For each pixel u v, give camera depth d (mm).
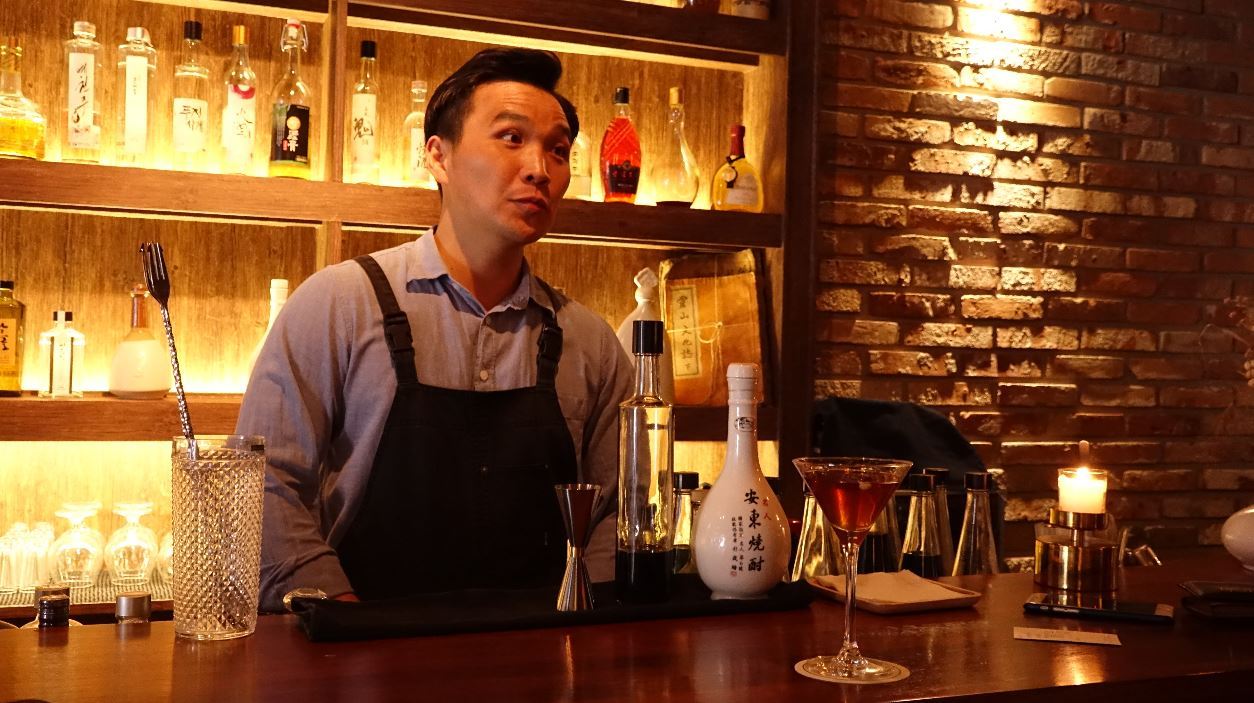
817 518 1652
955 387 3584
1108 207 3777
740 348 3207
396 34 3043
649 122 3320
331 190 2695
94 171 2529
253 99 2740
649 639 1229
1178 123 3869
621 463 1394
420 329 1851
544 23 2902
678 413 3039
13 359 2584
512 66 1854
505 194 1810
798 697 1033
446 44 3090
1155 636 1327
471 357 1877
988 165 3619
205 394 2828
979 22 3609
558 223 2918
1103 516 1590
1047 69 3697
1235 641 1312
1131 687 1140
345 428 1812
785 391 3162
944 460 3117
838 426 3146
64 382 2607
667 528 1387
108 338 2832
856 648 1143
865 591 1466
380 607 1288
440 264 1860
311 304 1798
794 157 3178
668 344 2945
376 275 1848
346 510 1793
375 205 2725
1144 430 3816
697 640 1231
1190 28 3891
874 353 3479
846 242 3455
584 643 1203
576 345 1977
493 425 1818
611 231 2967
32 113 2570
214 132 2871
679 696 1025
